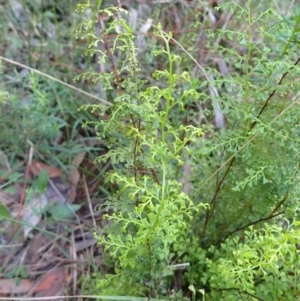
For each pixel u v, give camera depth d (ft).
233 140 4.07
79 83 6.82
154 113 3.46
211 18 7.02
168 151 3.75
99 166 6.36
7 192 6.05
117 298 3.91
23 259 5.57
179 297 4.12
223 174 4.52
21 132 6.26
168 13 7.73
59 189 6.22
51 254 5.64
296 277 3.57
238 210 4.53
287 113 3.92
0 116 6.13
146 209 4.09
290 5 6.37
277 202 4.29
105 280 4.13
